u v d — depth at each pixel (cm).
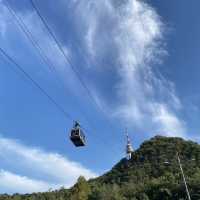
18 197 17350
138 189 12812
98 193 13975
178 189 10588
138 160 15425
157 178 12650
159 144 15375
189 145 14112
